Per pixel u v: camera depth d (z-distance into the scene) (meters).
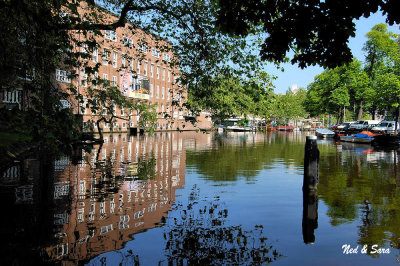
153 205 6.09
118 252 3.81
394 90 37.28
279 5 4.45
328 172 11.02
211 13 8.03
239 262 3.62
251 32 6.61
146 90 45.88
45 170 9.90
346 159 15.29
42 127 4.84
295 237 4.52
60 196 6.61
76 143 5.46
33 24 6.16
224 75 8.19
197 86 8.45
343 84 47.66
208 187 8.02
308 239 4.45
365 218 5.51
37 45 6.53
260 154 17.30
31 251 3.80
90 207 5.82
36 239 4.20
